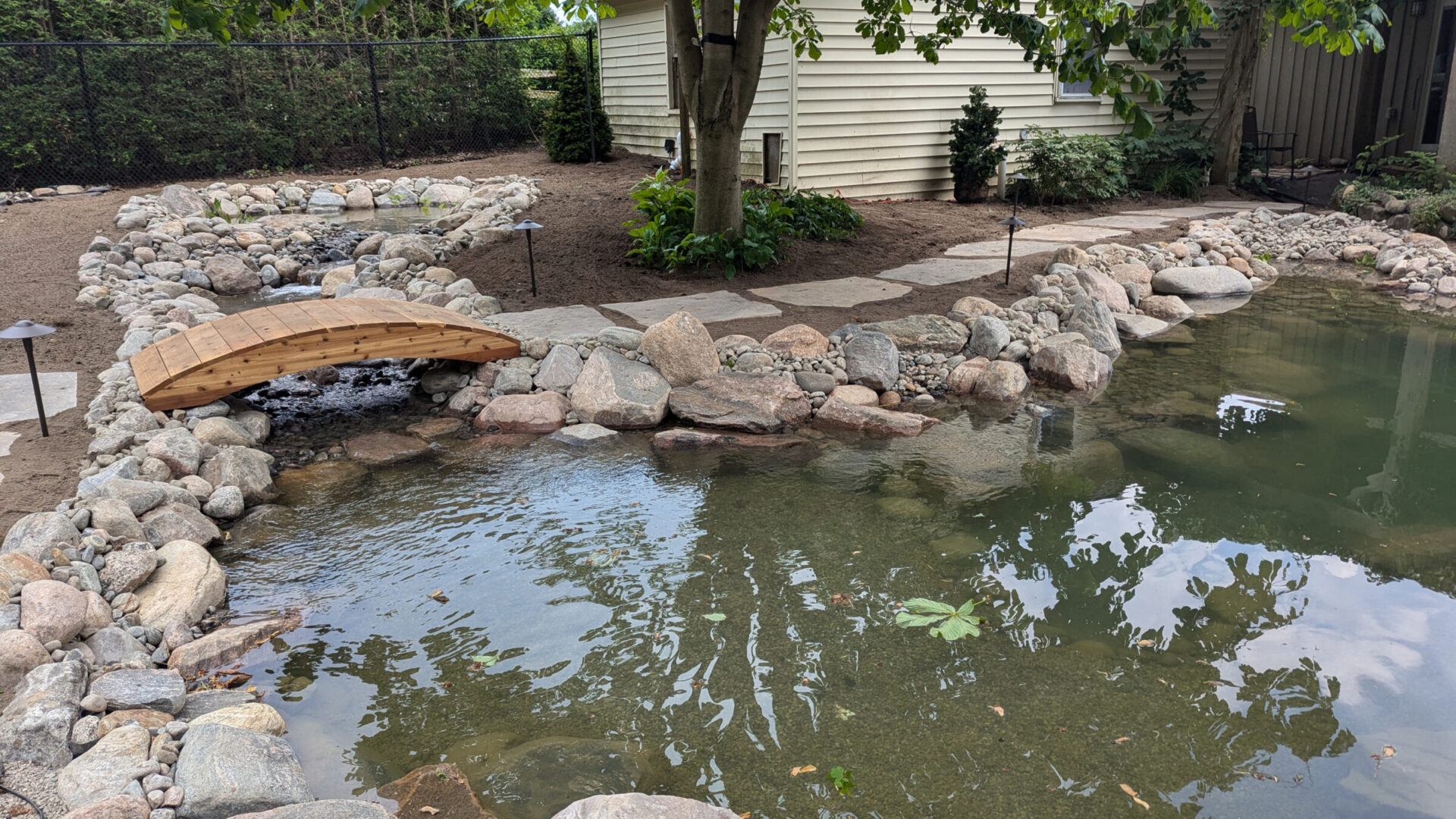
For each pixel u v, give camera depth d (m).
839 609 3.63
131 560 3.63
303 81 15.77
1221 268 9.21
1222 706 2.99
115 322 7.24
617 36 15.82
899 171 12.78
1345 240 10.87
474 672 3.24
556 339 6.49
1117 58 14.15
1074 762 2.75
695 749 2.83
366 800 2.60
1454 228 10.28
